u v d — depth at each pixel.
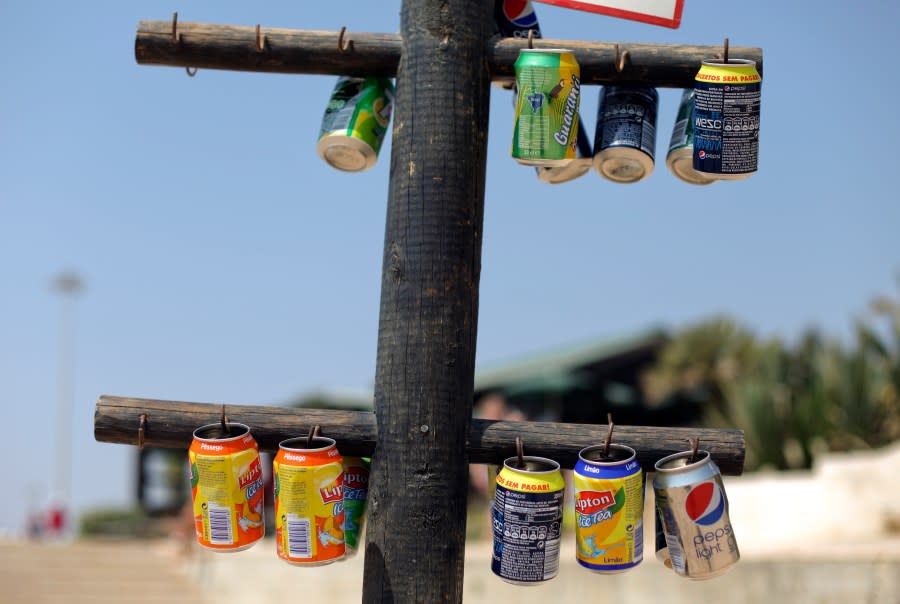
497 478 2.26
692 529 2.20
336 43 2.49
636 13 2.59
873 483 7.76
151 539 18.00
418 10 2.44
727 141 2.42
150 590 9.16
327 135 2.60
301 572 7.86
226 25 2.52
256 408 2.34
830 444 10.82
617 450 2.31
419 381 2.29
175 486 21.19
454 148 2.37
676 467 2.24
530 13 2.72
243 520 2.21
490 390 18.06
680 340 17.80
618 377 18.83
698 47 2.50
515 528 2.21
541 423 2.35
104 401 2.34
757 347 16.83
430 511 2.25
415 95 2.40
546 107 2.41
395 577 2.24
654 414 18.19
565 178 2.73
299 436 2.32
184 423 2.32
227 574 8.83
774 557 5.35
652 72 2.50
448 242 2.34
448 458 2.28
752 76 2.42
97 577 9.33
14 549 9.79
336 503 2.22
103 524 20.20
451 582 2.25
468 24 2.43
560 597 6.07
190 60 2.52
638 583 5.68
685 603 5.50
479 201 2.41
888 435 10.79
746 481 8.78
